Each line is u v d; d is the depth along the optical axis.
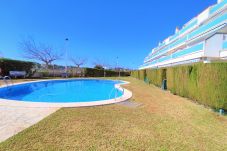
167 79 15.35
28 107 7.47
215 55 15.77
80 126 5.16
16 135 4.35
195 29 24.34
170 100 10.45
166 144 4.18
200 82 9.09
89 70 44.69
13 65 26.12
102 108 7.70
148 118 6.34
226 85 7.14
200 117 6.70
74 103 8.48
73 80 29.30
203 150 3.94
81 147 3.83
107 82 28.23
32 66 30.53
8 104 8.00
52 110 7.00
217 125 5.77
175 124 5.73
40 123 5.30
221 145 4.23
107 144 4.04
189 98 10.77
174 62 24.98
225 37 15.91
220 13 19.14
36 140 4.10
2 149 3.62
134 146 4.00
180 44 27.95
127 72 57.72
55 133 4.56
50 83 23.97
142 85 20.56
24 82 19.14
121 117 6.32
